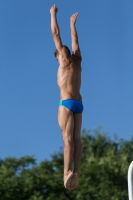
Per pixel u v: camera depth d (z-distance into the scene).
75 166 18.56
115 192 50.09
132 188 17.22
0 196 49.12
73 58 19.56
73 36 20.22
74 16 20.39
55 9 19.86
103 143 63.78
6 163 54.31
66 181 18.31
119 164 52.38
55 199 50.00
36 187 50.41
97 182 50.72
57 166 57.12
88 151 60.91
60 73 19.30
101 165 51.38
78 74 19.34
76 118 19.00
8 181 49.91
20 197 49.69
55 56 19.83
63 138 18.67
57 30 19.67
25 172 51.91
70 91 19.02
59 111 18.91
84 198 49.66
